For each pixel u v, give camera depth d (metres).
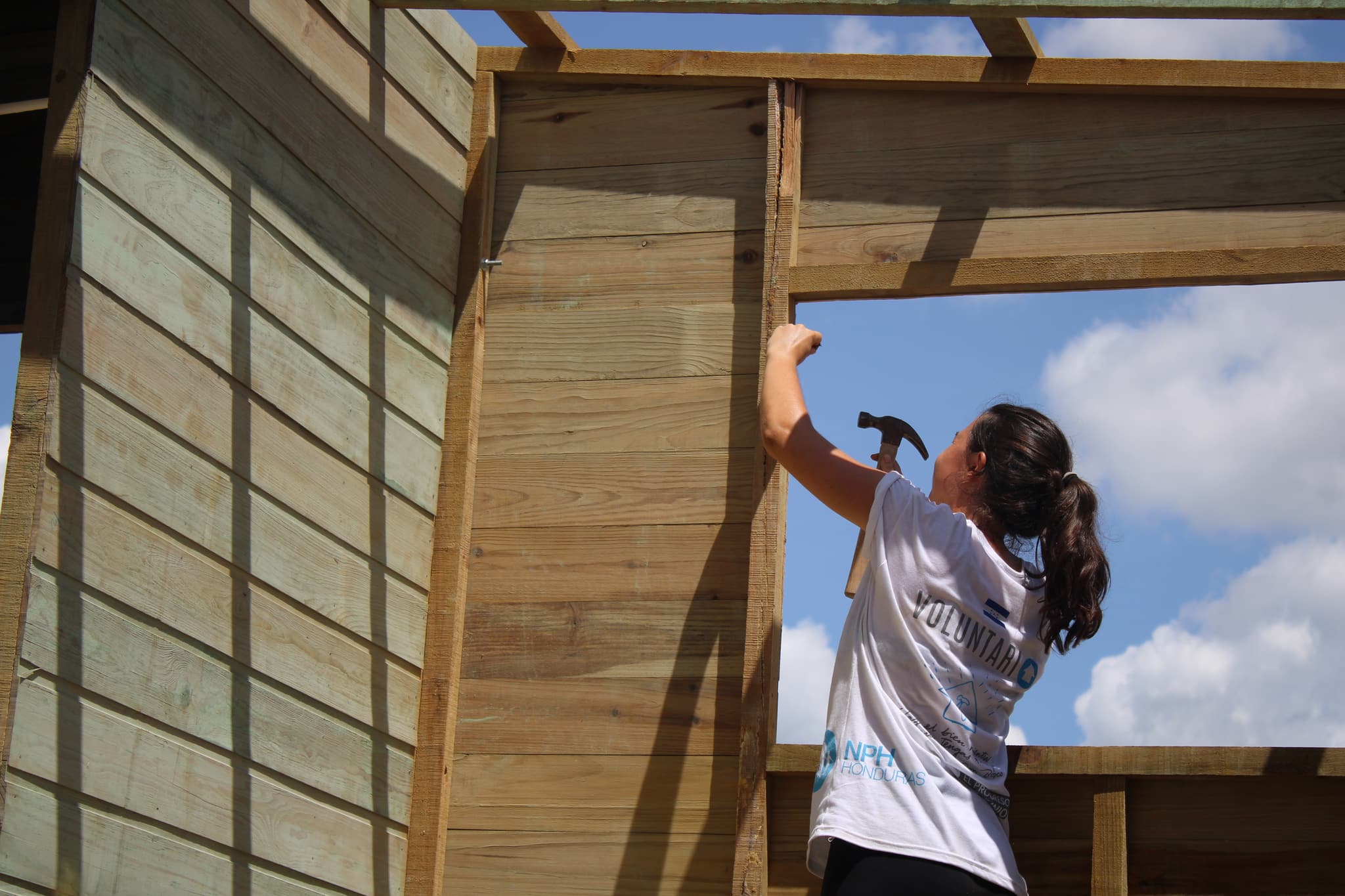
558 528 3.48
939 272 3.30
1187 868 2.76
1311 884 2.70
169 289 2.67
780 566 3.25
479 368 3.60
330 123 3.18
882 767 2.17
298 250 3.04
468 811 3.34
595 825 3.26
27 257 3.70
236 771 2.77
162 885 2.57
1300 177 3.21
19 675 2.28
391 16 3.42
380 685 3.23
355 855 3.11
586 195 3.69
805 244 3.47
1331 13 2.72
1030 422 2.43
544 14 3.52
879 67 3.47
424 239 3.51
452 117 3.67
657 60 3.66
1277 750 2.71
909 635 2.23
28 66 3.24
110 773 2.46
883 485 2.31
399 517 3.35
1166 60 3.29
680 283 3.56
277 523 2.93
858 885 2.08
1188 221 3.25
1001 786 2.26
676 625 3.34
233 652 2.78
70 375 2.43
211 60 2.82
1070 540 2.30
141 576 2.56
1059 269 3.22
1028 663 2.31
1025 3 2.80
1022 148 3.39
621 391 3.53
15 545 2.32
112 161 2.54
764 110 3.60
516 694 3.40
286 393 2.98
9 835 2.25
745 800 3.04
